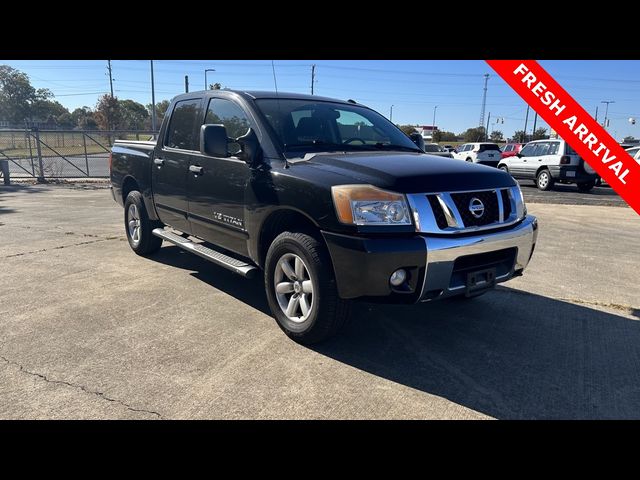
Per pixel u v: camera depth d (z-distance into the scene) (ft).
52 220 30.01
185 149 16.72
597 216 35.22
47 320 13.48
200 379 10.39
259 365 11.09
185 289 16.38
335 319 11.52
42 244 23.00
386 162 12.01
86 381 10.21
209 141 12.77
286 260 12.42
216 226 15.08
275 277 12.66
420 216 10.61
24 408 9.20
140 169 19.52
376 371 10.95
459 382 10.55
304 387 10.17
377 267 10.36
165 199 17.94
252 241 13.46
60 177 59.82
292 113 14.43
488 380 10.66
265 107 14.20
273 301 12.85
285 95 15.35
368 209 10.53
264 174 12.73
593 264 20.88
